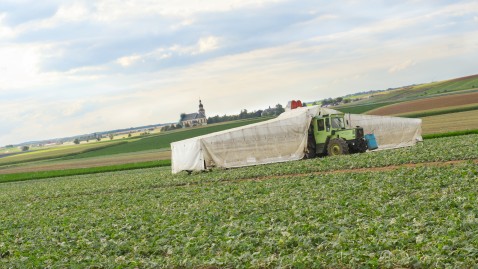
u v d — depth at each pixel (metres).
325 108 46.31
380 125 48.84
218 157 44.16
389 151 41.91
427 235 13.51
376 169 31.91
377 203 19.02
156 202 27.56
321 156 46.41
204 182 36.28
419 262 11.42
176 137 184.62
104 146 189.12
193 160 44.47
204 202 25.17
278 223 17.34
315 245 14.17
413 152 37.97
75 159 142.38
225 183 33.97
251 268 12.79
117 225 20.78
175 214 22.08
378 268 11.74
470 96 136.75
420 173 26.28
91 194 37.94
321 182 27.55
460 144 41.06
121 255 16.17
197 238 16.30
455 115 103.62
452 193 19.44
